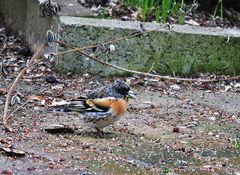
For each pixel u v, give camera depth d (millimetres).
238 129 11062
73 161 8797
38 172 8250
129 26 14125
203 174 8633
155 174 8484
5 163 8531
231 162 9242
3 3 17453
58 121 10789
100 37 13914
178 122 11273
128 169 8609
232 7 17938
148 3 16438
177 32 14250
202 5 17594
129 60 14102
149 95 13039
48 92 12695
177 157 9328
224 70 14609
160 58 14258
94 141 9828
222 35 14477
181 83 14102
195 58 14438
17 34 16516
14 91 12562
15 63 14586
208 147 9922
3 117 10492
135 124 10961
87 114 9930
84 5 16469
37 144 9477
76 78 13742
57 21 14031
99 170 8477
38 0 14906
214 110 12242
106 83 13617
